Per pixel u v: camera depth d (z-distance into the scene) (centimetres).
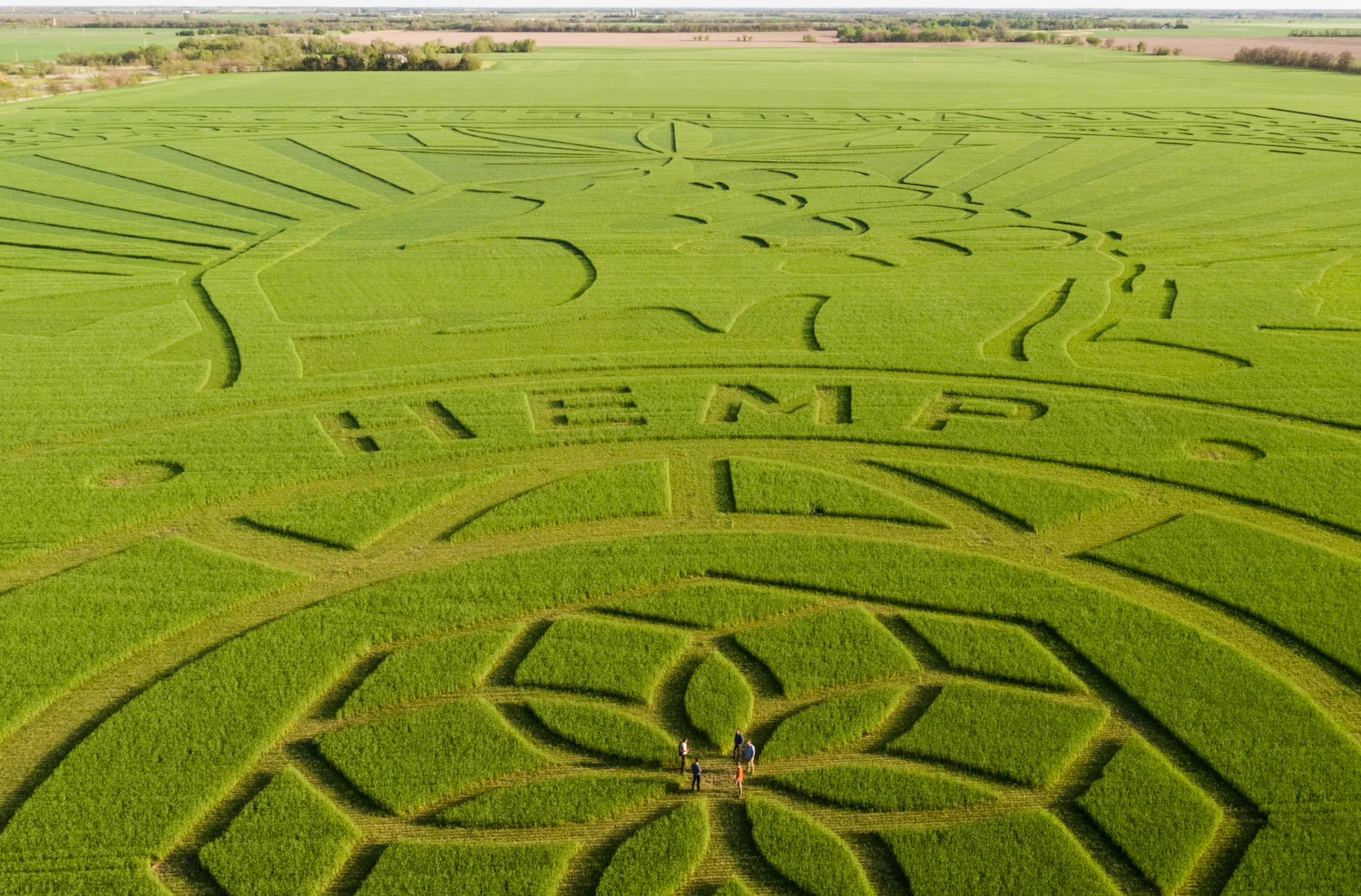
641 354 3978
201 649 2281
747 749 1883
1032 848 1761
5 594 2455
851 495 2894
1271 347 3953
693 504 2883
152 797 1866
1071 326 4216
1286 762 1916
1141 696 2089
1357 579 2461
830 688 2159
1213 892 1681
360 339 4188
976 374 3772
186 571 2533
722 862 1767
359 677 2200
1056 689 2142
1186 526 2694
